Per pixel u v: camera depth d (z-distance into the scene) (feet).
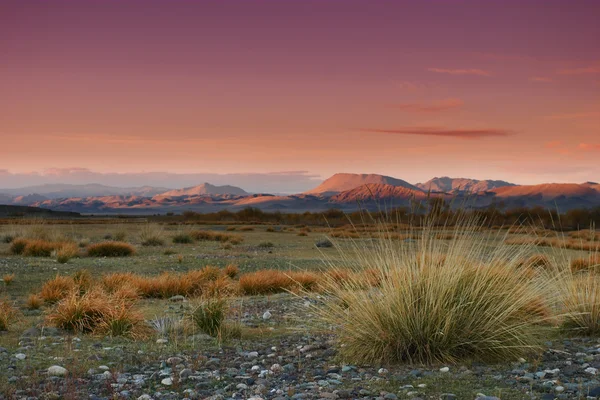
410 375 18.38
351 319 22.48
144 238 106.52
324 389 16.94
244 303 39.91
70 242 92.22
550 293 26.37
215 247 99.66
